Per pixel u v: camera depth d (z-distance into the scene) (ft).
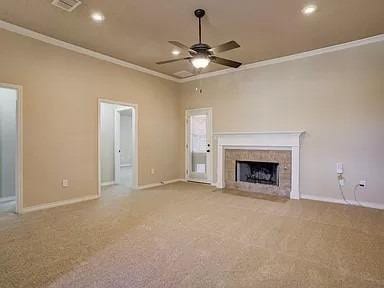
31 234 9.61
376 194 13.29
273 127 16.78
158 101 20.07
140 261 7.52
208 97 20.21
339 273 6.87
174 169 21.71
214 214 12.17
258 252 8.14
